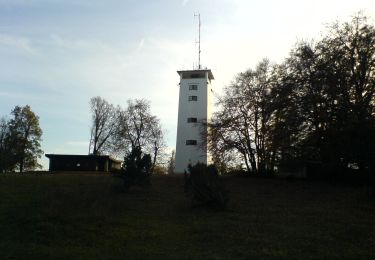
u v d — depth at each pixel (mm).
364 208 26422
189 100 61125
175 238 19594
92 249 17875
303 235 19953
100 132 71688
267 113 41562
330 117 35781
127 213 24641
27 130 71250
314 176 39469
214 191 26109
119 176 31531
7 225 21250
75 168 56219
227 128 44938
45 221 21922
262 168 43031
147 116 65312
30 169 70625
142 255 17000
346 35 38062
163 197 29938
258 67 46000
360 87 36406
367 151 33812
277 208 26516
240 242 18922
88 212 24109
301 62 38906
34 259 16391
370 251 17562
